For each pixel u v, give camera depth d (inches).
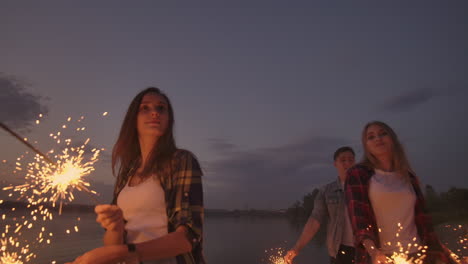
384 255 101.1
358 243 110.3
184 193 58.5
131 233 61.1
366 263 108.2
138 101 71.9
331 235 170.6
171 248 52.4
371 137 124.3
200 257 60.3
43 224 1130.7
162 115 69.9
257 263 607.5
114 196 71.4
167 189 61.1
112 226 54.2
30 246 605.9
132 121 71.9
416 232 113.0
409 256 108.3
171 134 70.2
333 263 169.8
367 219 112.7
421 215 114.7
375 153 122.8
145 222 61.1
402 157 119.8
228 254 722.2
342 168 172.9
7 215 1217.4
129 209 63.1
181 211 57.0
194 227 55.6
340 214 168.2
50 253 578.2
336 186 174.6
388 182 115.0
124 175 71.1
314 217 178.2
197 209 57.7
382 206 113.2
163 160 63.6
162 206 61.4
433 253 110.5
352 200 116.0
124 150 72.4
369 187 116.3
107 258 49.9
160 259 57.0
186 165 60.8
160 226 60.4
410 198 113.2
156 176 62.6
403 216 112.2
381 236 113.2
